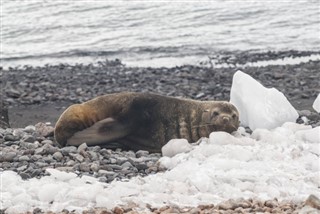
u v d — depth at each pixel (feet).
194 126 73.20
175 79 150.92
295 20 247.29
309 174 58.90
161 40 224.33
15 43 235.81
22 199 54.34
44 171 64.08
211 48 205.98
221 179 58.13
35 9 307.78
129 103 74.43
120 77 157.89
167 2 301.84
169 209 51.57
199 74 157.58
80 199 54.08
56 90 140.36
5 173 60.18
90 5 307.78
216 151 64.69
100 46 219.82
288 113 78.69
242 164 61.16
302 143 67.05
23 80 156.66
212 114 72.49
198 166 60.85
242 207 52.13
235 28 239.30
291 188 56.70
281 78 145.07
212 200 54.65
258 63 179.11
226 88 135.44
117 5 303.07
